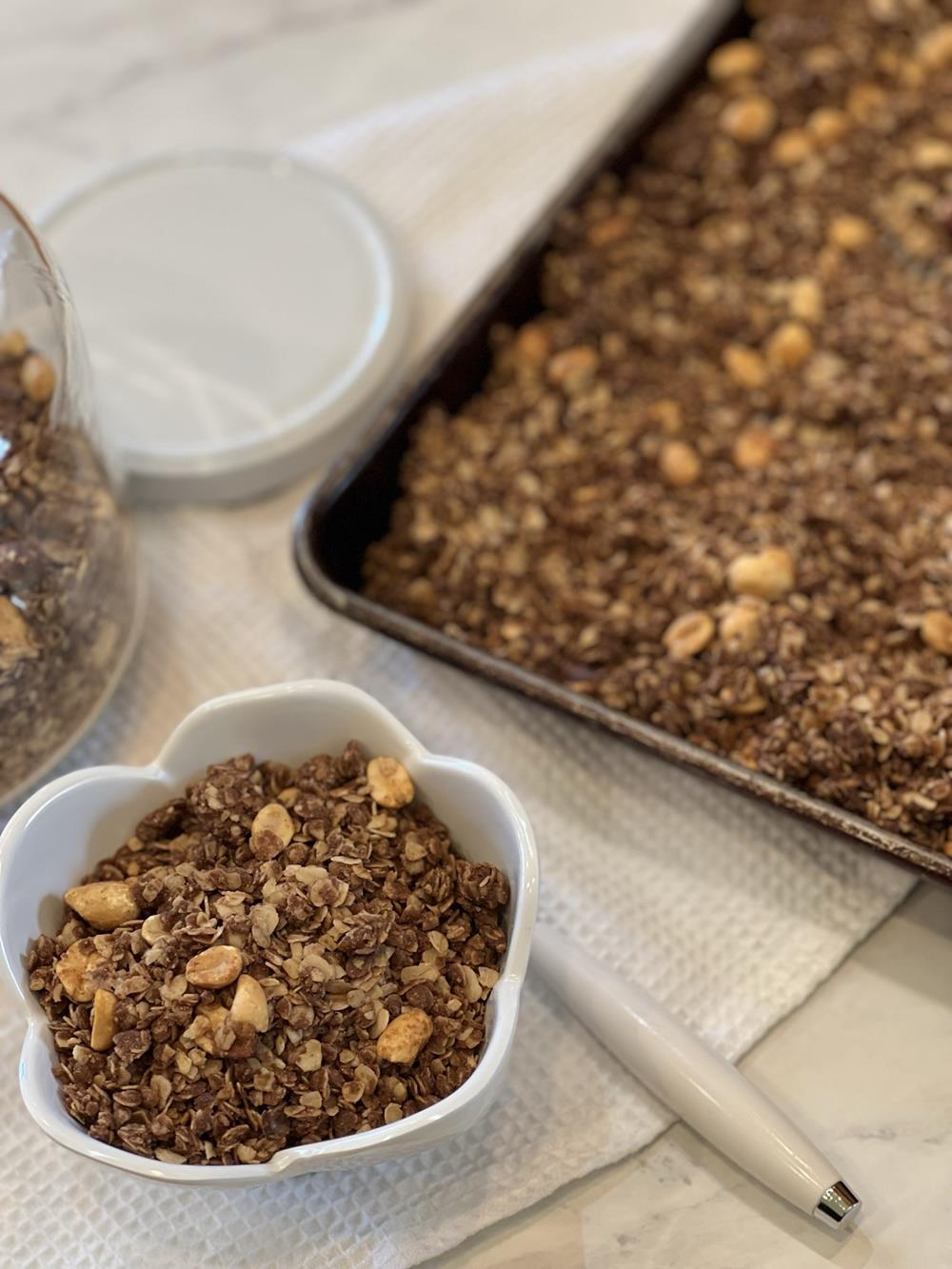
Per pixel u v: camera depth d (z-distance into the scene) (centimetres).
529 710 52
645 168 63
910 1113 46
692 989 48
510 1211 45
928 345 56
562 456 56
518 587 53
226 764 45
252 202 63
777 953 48
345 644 54
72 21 71
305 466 58
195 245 62
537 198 65
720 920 49
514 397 58
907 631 50
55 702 48
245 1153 40
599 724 47
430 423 56
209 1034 40
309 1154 39
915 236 60
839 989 48
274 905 42
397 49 70
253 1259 44
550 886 49
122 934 42
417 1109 41
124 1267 44
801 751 47
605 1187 46
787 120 63
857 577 52
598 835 50
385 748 45
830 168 62
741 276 60
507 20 71
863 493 53
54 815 43
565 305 59
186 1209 45
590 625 52
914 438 54
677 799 51
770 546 52
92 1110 40
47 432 48
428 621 53
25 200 66
